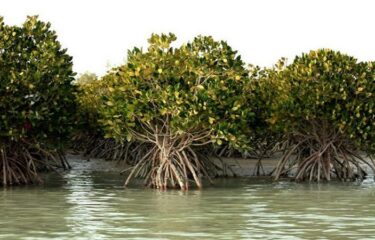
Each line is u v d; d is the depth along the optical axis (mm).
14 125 26844
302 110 29906
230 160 39219
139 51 27172
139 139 28125
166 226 17734
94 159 41781
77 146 45312
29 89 26594
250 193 25531
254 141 34219
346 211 20578
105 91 39469
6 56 27109
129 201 22906
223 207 21406
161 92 26203
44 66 26922
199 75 26344
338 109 29562
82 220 18703
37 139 27906
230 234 16594
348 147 32125
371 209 21000
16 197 23922
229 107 26516
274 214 19938
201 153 31516
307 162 31031
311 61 30000
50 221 18500
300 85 30062
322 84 29688
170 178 27234
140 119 26859
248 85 31984
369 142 30016
